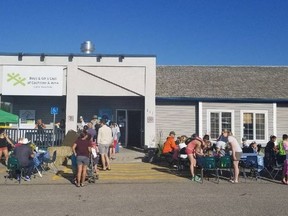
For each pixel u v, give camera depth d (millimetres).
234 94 22516
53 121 21531
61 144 19234
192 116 22234
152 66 20484
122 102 22938
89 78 20328
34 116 22578
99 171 14430
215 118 22234
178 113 22234
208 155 13172
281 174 13742
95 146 14164
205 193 10562
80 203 9266
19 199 9672
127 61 20406
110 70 20391
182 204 9227
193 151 12859
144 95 20422
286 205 9188
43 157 13852
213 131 22172
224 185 11828
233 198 9938
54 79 20125
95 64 20312
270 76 25422
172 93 22297
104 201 9500
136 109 22938
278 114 22672
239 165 13188
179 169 14805
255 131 22359
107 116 22828
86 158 11484
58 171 14234
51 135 18344
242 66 27359
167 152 16109
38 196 10031
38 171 13094
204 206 9031
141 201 9516
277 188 11391
